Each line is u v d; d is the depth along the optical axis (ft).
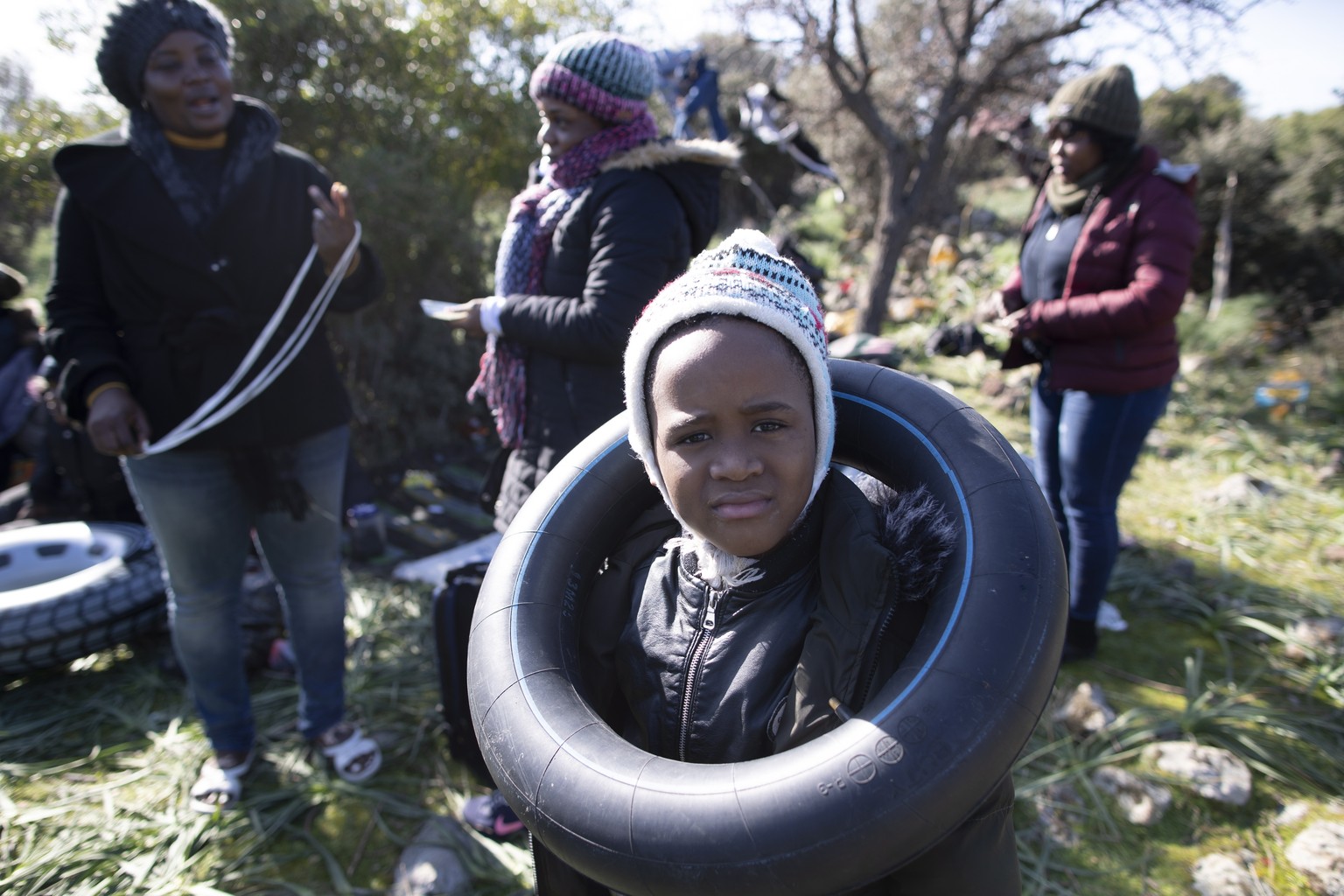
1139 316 8.11
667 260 6.15
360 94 15.69
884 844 2.48
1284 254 28.58
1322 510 14.11
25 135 11.50
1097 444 8.82
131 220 6.24
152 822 7.48
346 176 14.49
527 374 6.64
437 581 11.41
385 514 13.71
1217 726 8.52
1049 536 2.99
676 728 3.31
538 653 3.40
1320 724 8.68
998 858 2.91
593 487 3.91
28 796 7.85
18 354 12.61
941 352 10.53
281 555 7.43
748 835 2.52
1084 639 9.84
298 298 6.89
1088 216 8.58
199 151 6.52
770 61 24.66
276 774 8.02
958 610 2.82
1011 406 18.57
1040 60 19.53
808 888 2.51
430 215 15.26
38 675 9.77
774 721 3.12
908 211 21.04
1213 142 29.68
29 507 11.80
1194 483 15.53
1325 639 10.16
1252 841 7.22
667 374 2.90
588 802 2.77
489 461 16.03
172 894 6.76
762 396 2.83
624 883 2.68
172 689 9.46
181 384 6.57
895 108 22.63
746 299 2.87
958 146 30.48
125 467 6.88
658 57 16.05
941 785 2.50
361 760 7.91
